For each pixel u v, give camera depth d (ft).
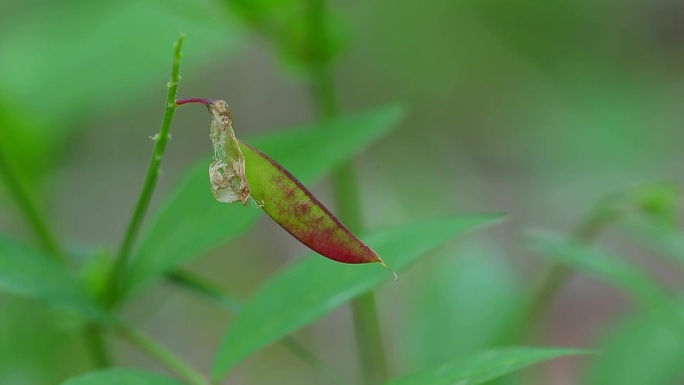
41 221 1.59
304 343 2.87
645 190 1.72
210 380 1.38
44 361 1.94
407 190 3.74
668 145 3.80
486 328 1.77
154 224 1.49
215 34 1.96
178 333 2.92
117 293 1.49
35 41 1.94
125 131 3.73
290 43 1.71
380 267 1.39
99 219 3.51
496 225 3.54
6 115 1.73
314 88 1.74
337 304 1.38
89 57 1.90
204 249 1.47
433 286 1.85
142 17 1.94
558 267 1.77
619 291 3.12
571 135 3.90
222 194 1.28
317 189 3.56
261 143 1.51
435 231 1.40
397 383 1.29
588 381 1.85
